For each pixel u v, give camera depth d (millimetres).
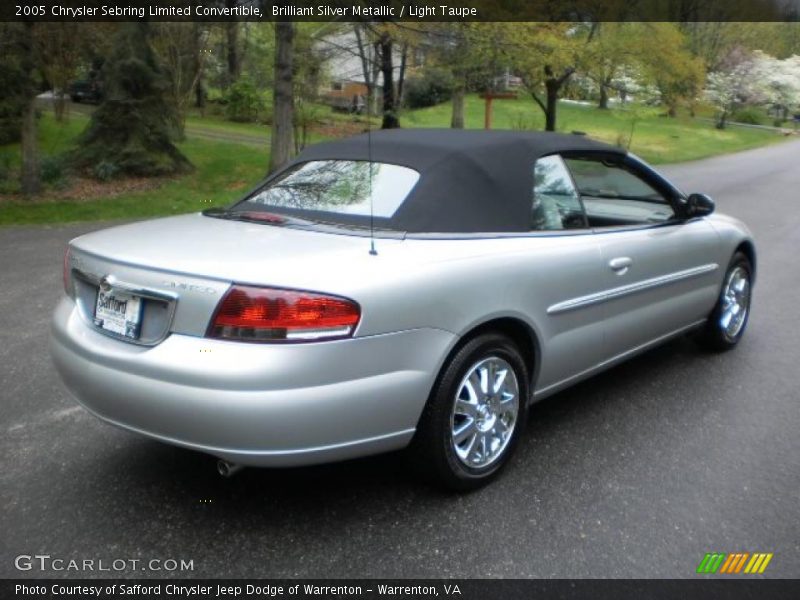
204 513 3156
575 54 18000
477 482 3363
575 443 3895
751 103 62812
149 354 2820
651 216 4652
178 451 3742
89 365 3012
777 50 68938
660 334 4652
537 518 3156
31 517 3104
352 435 2846
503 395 3459
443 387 3119
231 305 2717
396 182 3504
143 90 17844
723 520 3164
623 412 4316
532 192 3717
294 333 2691
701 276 4887
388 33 15742
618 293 4074
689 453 3795
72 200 14594
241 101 32688
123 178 17328
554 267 3605
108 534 2992
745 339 5797
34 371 4852
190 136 25547
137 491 3332
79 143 17672
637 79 20312
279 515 3150
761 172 24500
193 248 3045
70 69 21969
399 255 3043
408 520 3125
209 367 2684
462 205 3430
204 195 16031
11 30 13742
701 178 22281
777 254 9578
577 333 3844
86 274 3197
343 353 2760
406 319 2922
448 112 29391
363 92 25766
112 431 3963
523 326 3490
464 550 2918
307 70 18156
